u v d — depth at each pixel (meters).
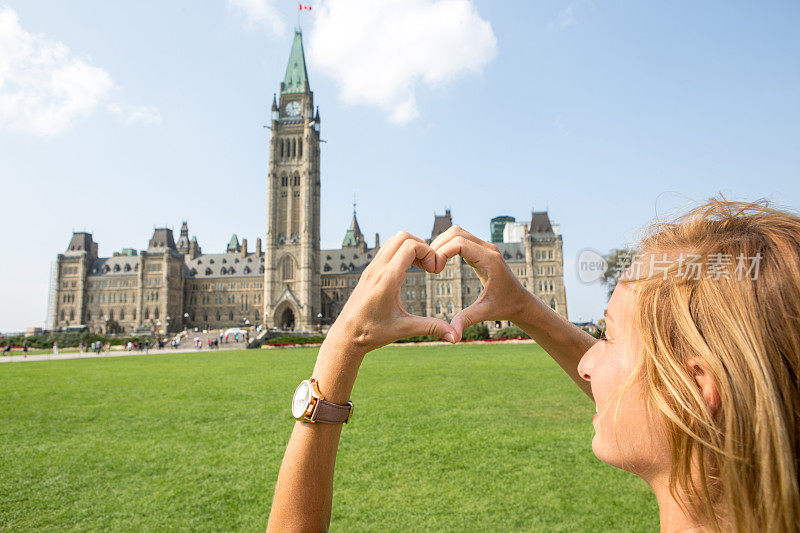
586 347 1.55
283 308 118.88
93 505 7.37
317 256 125.56
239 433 11.88
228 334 98.25
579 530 6.06
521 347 54.53
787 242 0.84
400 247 1.21
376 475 8.27
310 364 36.09
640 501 6.88
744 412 0.75
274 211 122.12
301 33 132.75
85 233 142.62
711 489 0.85
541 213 125.75
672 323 0.88
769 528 0.71
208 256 148.88
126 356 55.56
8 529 6.58
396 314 1.15
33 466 9.40
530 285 119.12
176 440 11.29
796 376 0.74
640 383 0.92
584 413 13.23
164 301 132.50
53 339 89.31
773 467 0.71
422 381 21.23
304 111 125.25
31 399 18.39
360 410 14.10
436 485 7.75
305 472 1.21
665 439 0.89
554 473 8.16
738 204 1.04
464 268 119.44
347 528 6.33
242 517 6.86
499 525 6.28
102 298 137.38
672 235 1.04
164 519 6.83
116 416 14.48
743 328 0.78
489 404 14.86
